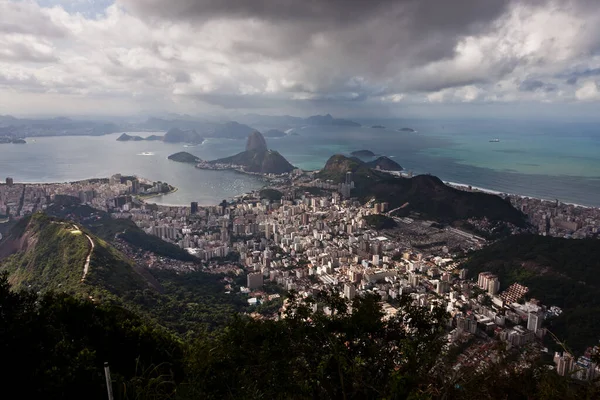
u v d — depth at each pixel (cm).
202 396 978
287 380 938
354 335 994
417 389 752
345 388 852
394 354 917
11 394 983
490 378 816
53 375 988
